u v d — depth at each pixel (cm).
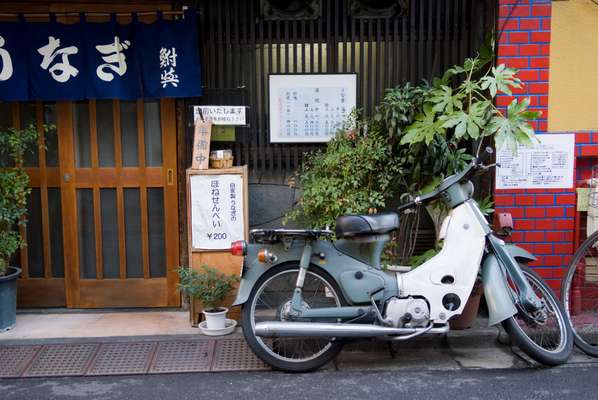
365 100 554
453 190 443
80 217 563
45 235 564
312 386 412
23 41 525
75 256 563
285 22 545
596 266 526
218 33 545
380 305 433
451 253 436
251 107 554
